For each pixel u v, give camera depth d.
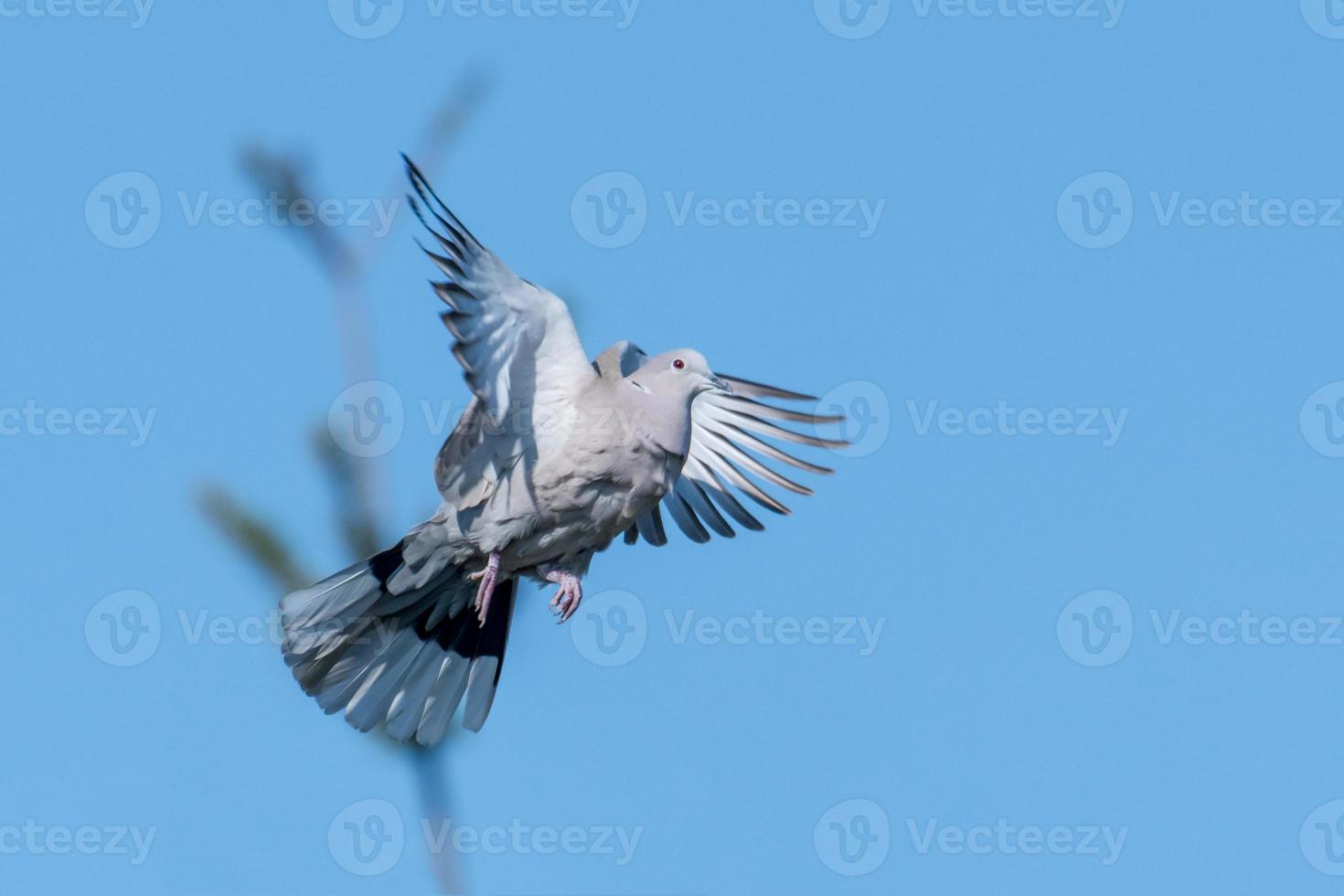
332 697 11.22
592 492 11.26
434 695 11.42
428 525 11.12
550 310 10.95
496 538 11.27
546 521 11.35
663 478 11.45
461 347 10.25
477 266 10.52
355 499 9.84
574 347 11.12
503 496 11.22
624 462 11.19
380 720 11.22
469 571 11.59
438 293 10.26
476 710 11.51
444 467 11.02
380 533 9.84
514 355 10.91
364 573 10.91
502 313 10.77
